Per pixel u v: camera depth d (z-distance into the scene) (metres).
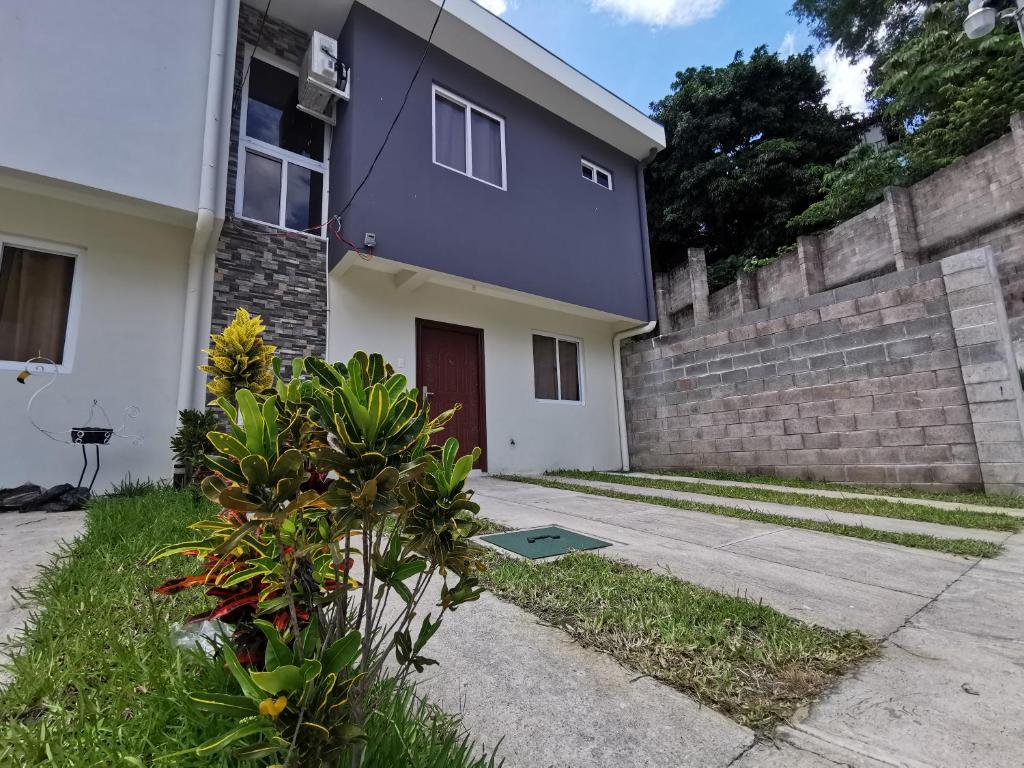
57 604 1.78
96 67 4.14
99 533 2.62
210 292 4.97
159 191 4.33
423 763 1.09
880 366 5.75
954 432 5.19
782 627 2.02
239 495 0.74
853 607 2.30
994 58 9.48
